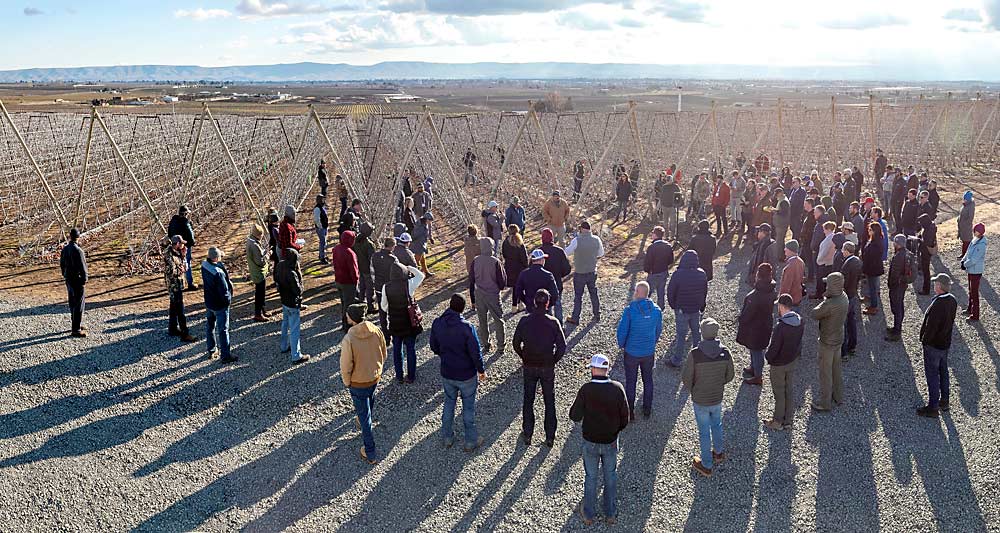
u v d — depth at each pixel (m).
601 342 10.59
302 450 7.61
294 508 6.57
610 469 6.21
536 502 6.65
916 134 34.84
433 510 6.53
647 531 6.21
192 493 6.81
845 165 30.64
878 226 11.27
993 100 39.62
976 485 6.80
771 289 8.70
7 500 6.65
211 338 10.00
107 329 11.10
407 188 19.61
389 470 7.20
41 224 19.53
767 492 6.75
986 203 22.19
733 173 18.73
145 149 32.34
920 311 11.73
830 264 11.60
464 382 7.31
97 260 15.59
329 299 12.68
